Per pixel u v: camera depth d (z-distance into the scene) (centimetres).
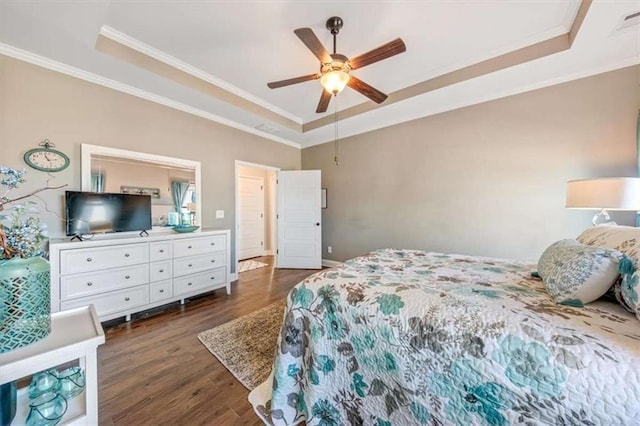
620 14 171
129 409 138
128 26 208
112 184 268
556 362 73
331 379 115
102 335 99
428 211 350
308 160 511
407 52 242
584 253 107
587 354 72
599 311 94
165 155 311
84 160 248
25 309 88
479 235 308
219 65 267
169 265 272
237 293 332
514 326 85
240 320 248
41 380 97
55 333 99
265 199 625
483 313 95
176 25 206
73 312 118
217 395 149
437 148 339
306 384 122
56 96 234
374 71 276
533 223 273
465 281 137
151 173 299
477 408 81
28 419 90
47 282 96
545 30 212
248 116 361
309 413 117
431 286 127
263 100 353
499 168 293
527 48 227
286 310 137
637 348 72
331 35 218
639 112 221
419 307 103
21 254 92
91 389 96
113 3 181
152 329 229
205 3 182
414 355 94
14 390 95
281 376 128
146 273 254
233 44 231
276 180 476
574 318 89
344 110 371
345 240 452
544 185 266
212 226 363
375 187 407
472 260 193
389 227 392
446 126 330
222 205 376
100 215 244
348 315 114
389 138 388
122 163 276
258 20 200
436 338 91
